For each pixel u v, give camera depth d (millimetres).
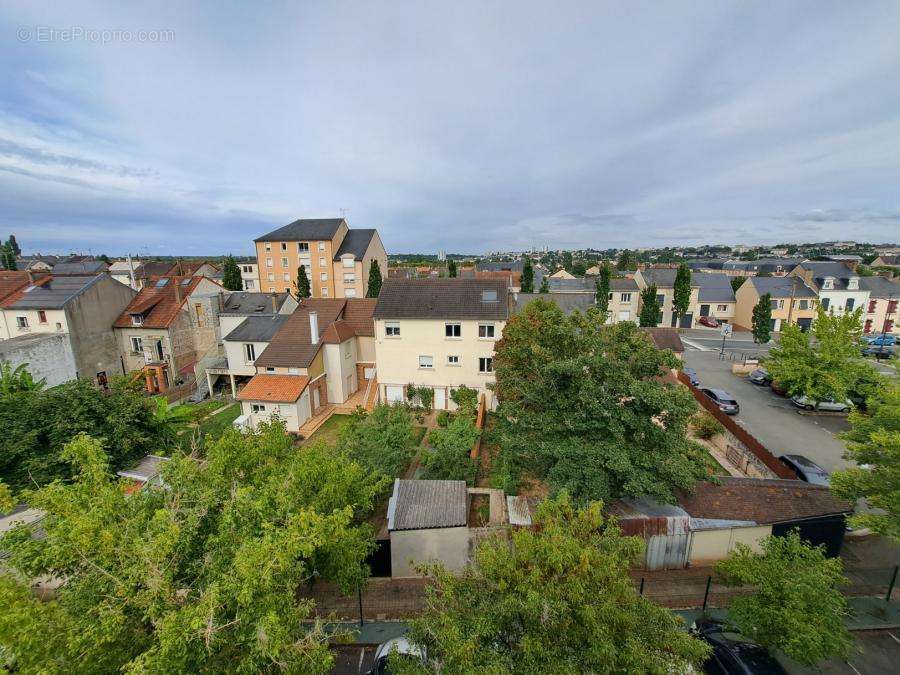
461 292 30328
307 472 12617
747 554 12094
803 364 27203
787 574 10703
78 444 10727
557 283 68188
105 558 8070
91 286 33219
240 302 41062
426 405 29469
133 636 7457
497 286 30281
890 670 11539
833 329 26797
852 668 11570
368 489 14586
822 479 19047
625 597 8484
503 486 18219
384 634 12961
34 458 15711
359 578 12180
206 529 9492
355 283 65062
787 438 25328
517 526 15188
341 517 10734
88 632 6625
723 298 61906
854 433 14906
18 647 6148
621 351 15922
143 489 11117
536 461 16656
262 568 7477
